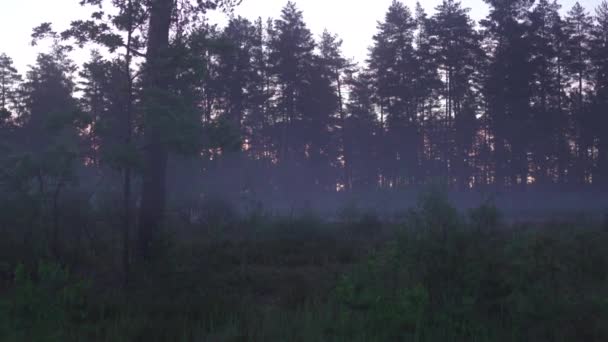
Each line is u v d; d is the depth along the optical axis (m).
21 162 10.20
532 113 45.34
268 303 8.84
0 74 39.16
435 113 49.22
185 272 10.22
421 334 6.59
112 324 7.16
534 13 45.44
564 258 8.36
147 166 10.86
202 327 7.20
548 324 6.85
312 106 47.84
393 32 49.00
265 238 16.11
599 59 45.88
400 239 8.05
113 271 10.40
